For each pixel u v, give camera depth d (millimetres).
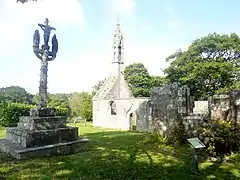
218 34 40406
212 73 37250
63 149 9711
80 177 6594
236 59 39312
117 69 38406
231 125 9562
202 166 7715
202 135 9203
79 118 43375
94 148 10836
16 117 24750
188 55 41250
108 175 6754
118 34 39438
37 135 9422
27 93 54219
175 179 6508
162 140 11977
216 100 10891
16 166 7664
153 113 13562
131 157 8961
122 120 29641
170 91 12664
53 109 10953
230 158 8430
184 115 11797
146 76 50531
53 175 6770
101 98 34719
